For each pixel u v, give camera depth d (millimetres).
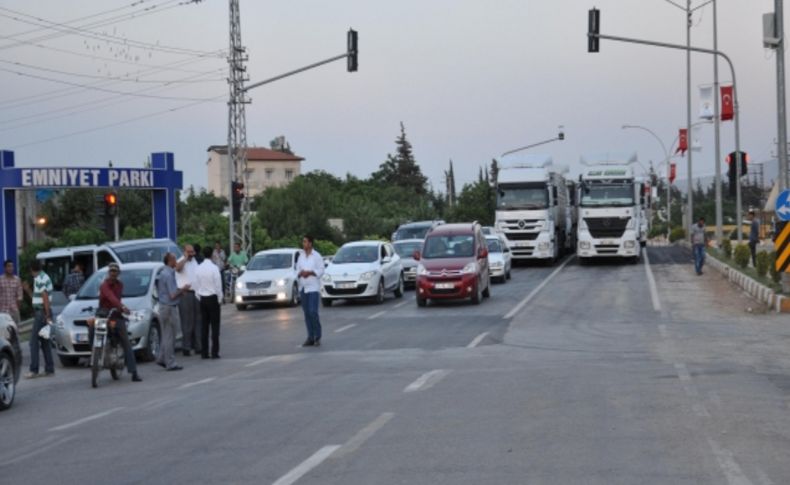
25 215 52156
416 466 7949
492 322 21734
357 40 31562
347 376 13984
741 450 8328
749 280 27281
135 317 17500
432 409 10766
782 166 24281
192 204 84188
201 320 17984
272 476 7797
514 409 10609
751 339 17484
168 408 11797
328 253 51875
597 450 8383
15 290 16219
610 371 13594
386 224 69688
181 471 8180
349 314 25312
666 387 11977
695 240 35281
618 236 40406
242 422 10469
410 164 126438
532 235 41438
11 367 12828
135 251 23219
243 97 35969
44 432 10656
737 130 35469
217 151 106125
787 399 11023
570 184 45375
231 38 35719
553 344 17438
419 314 24359
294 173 105500
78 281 20250
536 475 7512
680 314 22359
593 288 30344
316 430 9773
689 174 54656
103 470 8406
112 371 15117
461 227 27828
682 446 8500
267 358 17203
